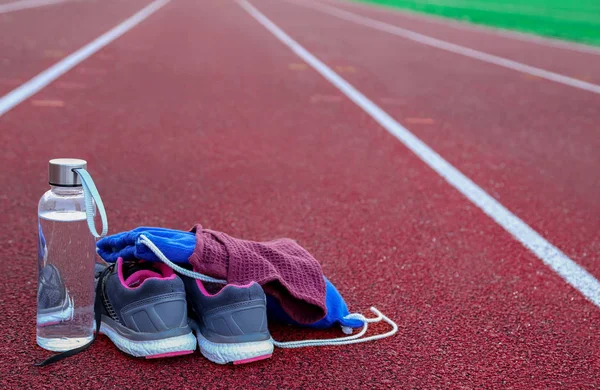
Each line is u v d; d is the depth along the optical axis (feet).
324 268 9.44
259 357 6.84
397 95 24.73
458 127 19.83
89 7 56.49
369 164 15.17
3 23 38.42
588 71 35.37
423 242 10.71
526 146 17.99
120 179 12.80
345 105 22.13
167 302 6.75
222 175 13.53
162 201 11.76
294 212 11.70
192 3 73.97
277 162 14.80
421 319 8.09
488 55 39.96
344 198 12.66
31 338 7.10
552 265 10.09
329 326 7.69
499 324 8.09
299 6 79.87
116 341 6.93
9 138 15.24
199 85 23.86
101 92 21.35
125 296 6.79
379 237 10.79
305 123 19.03
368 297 8.61
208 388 6.41
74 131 16.26
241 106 20.75
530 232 11.49
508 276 9.57
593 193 14.12
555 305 8.71
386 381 6.71
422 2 84.94
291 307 7.42
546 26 59.98
